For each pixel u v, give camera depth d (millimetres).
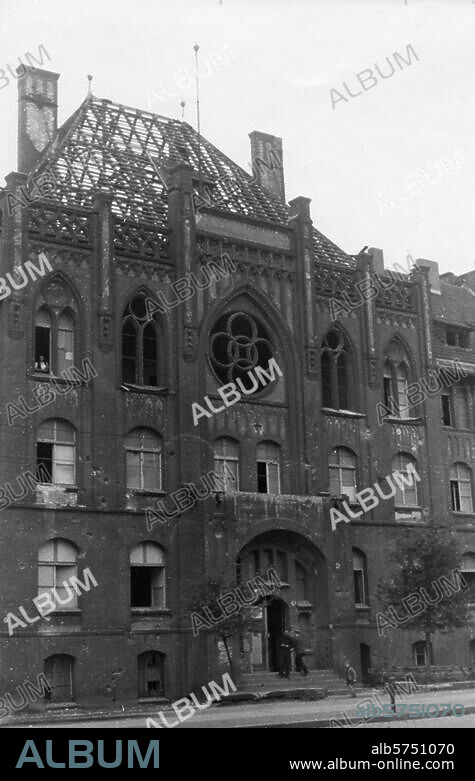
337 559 46719
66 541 41406
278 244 49844
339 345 51125
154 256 45844
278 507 45469
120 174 49781
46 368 42688
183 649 42500
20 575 39812
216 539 43531
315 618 46375
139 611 42250
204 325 46438
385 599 47438
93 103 53656
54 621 40312
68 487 41750
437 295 59625
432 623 44906
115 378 43719
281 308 49188
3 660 38812
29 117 51375
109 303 43938
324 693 41906
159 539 43312
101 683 40719
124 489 43031
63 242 43469
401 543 46438
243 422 46938
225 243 47844
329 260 52781
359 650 46406
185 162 50188
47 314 43125
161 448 44688
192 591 41625
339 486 49750
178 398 44875
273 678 44062
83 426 42656
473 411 56500
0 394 41000
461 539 53500
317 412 48844
